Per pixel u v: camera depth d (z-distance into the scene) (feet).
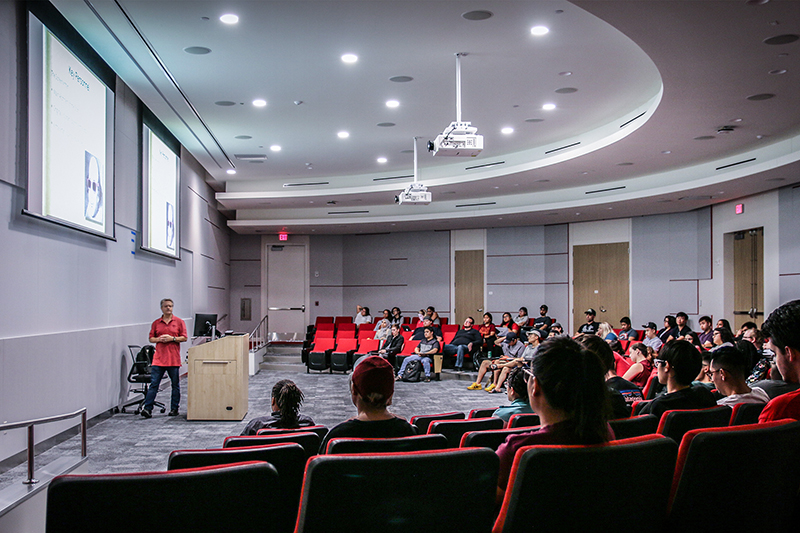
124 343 26.76
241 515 4.75
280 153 39.52
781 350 6.41
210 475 4.63
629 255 47.67
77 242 22.03
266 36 21.34
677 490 5.37
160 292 33.06
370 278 59.52
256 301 59.67
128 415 25.54
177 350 26.02
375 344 44.21
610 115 31.22
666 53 18.28
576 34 21.21
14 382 17.31
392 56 23.20
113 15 19.69
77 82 21.27
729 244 40.16
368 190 44.06
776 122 25.95
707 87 21.42
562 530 4.70
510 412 11.98
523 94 27.76
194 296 42.27
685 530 5.37
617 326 48.08
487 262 55.16
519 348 36.37
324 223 52.54
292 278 60.08
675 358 10.05
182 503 4.57
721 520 5.45
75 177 21.22
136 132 28.96
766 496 5.55
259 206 51.70
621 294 48.03
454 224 52.85
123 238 27.14
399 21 20.17
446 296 56.75
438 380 40.75
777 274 34.22
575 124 32.94
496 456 5.05
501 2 18.85
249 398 31.99
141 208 29.32
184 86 26.53
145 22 20.20
